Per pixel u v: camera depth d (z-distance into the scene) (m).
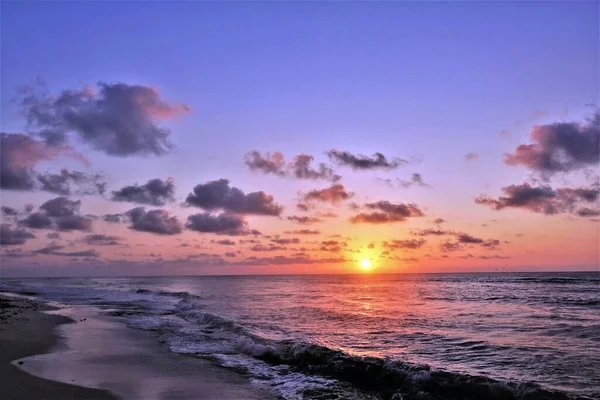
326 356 13.73
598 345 17.25
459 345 17.44
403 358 14.95
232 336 19.39
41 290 66.69
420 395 10.66
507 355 15.43
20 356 14.06
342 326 23.02
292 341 17.86
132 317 26.97
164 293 53.84
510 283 79.56
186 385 11.19
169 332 20.52
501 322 24.69
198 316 26.30
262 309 32.84
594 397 10.33
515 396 10.07
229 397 10.29
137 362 13.78
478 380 10.78
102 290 66.38
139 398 9.80
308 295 51.94
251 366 13.66
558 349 16.42
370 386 11.49
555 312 30.27
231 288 74.94
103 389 10.36
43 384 10.60
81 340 17.69
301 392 10.85
